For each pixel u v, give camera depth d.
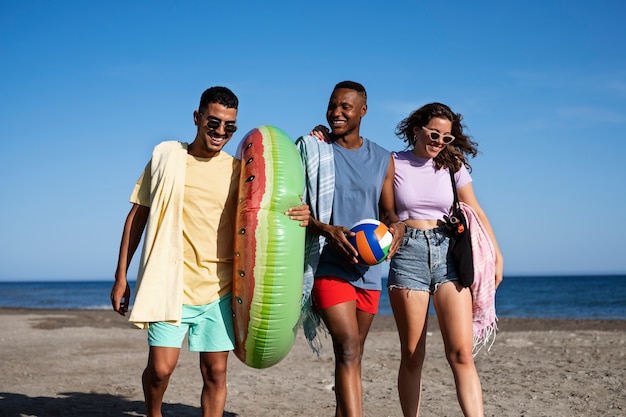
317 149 4.86
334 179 4.82
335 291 4.73
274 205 4.50
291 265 4.50
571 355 10.67
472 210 5.08
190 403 7.10
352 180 4.84
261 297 4.46
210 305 4.57
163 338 4.44
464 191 5.18
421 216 5.00
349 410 4.58
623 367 9.31
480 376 8.70
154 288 4.39
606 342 12.52
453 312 4.84
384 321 21.83
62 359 10.59
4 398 7.21
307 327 5.00
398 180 5.04
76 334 15.26
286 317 4.56
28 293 90.50
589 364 9.62
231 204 4.68
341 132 4.89
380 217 5.17
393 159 5.10
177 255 4.46
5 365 9.85
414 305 4.91
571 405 6.80
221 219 4.63
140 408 6.84
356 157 4.90
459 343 4.81
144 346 12.63
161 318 4.38
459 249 4.86
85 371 9.30
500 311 46.38
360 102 4.88
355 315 4.78
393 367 9.59
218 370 4.64
